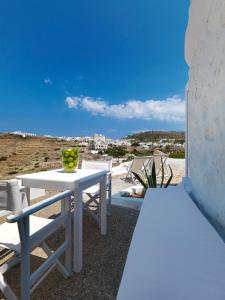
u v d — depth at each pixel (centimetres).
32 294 187
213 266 105
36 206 156
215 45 180
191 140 306
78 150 300
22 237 147
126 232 312
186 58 343
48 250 202
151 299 84
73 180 225
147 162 652
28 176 252
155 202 217
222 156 160
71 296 186
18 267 222
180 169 901
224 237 154
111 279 208
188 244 127
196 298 84
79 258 220
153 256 114
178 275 98
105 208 304
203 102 222
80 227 222
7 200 165
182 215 177
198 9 238
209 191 195
